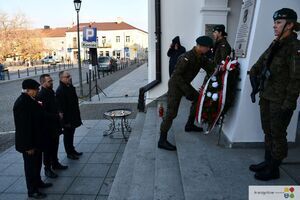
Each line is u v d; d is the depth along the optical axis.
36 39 55.47
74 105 6.19
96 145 7.36
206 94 4.21
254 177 3.31
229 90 4.17
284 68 2.99
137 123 7.53
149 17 9.15
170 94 4.45
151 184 3.88
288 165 3.60
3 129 9.27
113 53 71.44
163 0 8.90
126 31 70.62
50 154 5.58
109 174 5.68
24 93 4.52
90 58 14.00
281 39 3.00
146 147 5.13
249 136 4.14
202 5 8.44
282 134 3.12
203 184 3.19
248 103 4.04
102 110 11.38
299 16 3.84
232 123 4.27
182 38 9.03
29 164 4.71
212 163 3.71
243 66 4.12
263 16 3.89
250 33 4.05
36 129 4.65
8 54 50.41
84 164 6.18
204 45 4.24
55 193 4.98
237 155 3.94
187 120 5.62
